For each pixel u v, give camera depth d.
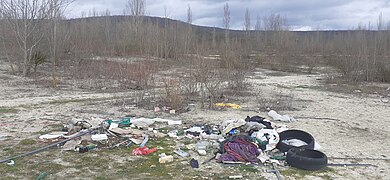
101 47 28.38
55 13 21.86
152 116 11.13
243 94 16.47
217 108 12.68
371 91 19.81
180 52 27.64
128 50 29.02
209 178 6.06
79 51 25.20
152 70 16.69
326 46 53.44
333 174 6.45
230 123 8.78
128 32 35.38
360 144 8.57
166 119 10.58
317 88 20.73
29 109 11.92
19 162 6.57
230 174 6.26
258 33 55.88
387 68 24.50
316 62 39.62
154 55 27.11
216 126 9.69
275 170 6.46
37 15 21.98
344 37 55.47
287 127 9.94
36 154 7.04
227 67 16.81
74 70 22.20
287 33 54.44
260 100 14.35
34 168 6.30
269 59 37.19
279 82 23.73
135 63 18.05
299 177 6.22
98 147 7.56
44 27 22.36
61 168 6.34
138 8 39.69
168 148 7.66
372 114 12.77
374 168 6.89
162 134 8.67
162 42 28.61
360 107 14.27
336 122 11.03
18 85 17.95
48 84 18.45
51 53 21.31
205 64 13.50
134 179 5.95
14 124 9.52
